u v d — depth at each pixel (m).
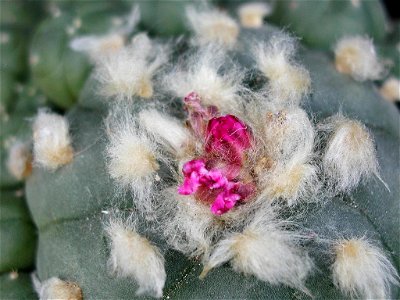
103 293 0.09
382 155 0.10
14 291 0.12
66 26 0.14
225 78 0.10
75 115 0.11
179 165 0.09
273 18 0.14
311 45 0.14
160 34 0.14
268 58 0.11
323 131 0.10
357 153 0.09
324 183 0.09
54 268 0.10
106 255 0.09
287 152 0.09
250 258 0.09
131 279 0.09
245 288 0.09
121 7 0.15
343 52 0.12
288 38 0.11
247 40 0.12
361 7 0.14
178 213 0.09
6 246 0.12
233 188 0.09
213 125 0.09
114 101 0.11
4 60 0.16
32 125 0.13
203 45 0.11
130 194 0.10
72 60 0.14
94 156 0.10
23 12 0.18
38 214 0.11
